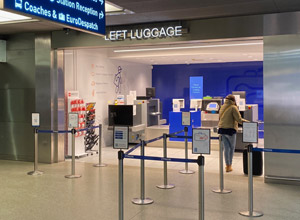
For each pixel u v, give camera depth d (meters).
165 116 17.16
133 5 6.33
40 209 5.32
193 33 7.52
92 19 4.87
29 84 9.18
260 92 15.52
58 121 9.05
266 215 5.07
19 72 9.28
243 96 11.86
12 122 9.44
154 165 8.68
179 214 5.11
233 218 4.94
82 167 8.46
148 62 15.32
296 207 5.44
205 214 5.10
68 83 10.25
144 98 13.42
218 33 7.32
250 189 5.08
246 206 5.48
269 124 6.91
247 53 12.05
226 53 11.91
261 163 7.61
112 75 12.98
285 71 6.77
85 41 8.47
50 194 6.13
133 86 15.04
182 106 12.30
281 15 6.79
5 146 9.56
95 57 11.77
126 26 8.07
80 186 6.66
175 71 16.91
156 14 7.05
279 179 6.92
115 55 12.54
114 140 5.30
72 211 5.23
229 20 7.22
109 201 5.71
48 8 4.09
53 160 9.03
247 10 6.71
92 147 10.87
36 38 8.96
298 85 6.70
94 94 11.71
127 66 14.36
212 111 11.49
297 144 6.75
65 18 4.35
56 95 9.01
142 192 5.73
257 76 15.54
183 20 7.57
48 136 8.95
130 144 12.44
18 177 7.43
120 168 4.68
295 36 6.71
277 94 6.84
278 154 6.90
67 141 9.95
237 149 10.80
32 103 9.18
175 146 11.60
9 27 8.34
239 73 15.84
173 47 11.94
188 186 6.68
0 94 9.54
